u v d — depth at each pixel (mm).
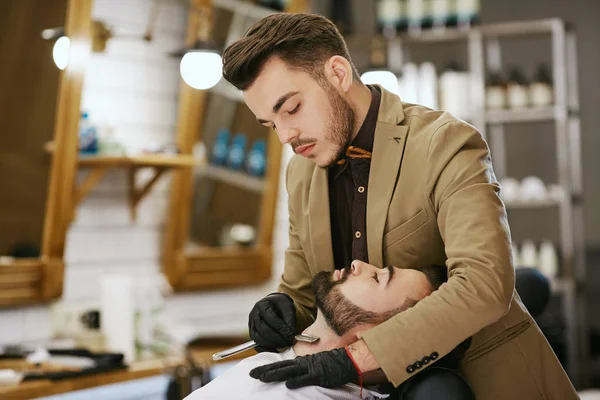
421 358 1464
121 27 3664
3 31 3193
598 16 5762
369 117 1698
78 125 3354
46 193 3328
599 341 5297
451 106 5031
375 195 1674
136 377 2955
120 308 3199
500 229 1524
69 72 3307
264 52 1577
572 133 5117
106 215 3705
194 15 3844
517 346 1677
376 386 1577
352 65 1702
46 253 3352
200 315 4047
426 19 5078
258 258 4199
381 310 1574
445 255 1693
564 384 1713
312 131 1618
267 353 1642
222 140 3957
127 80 3736
